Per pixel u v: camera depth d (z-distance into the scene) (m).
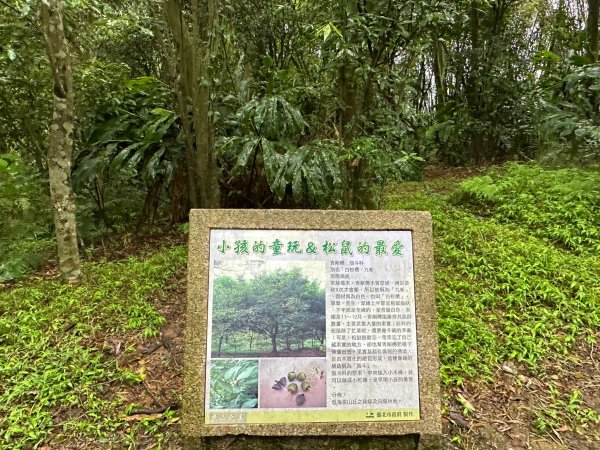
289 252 2.26
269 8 5.77
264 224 2.26
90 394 2.68
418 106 10.52
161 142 5.07
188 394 2.12
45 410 2.57
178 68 4.75
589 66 6.04
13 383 2.75
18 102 5.03
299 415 2.13
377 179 4.16
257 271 2.23
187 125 4.73
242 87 5.15
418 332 2.24
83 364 2.91
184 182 5.24
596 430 2.52
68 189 3.88
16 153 5.90
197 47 4.34
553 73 7.09
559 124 5.90
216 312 2.18
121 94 5.28
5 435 2.39
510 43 8.52
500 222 5.06
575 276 3.65
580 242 4.31
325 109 4.70
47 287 3.86
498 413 2.62
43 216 5.34
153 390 2.78
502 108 8.33
